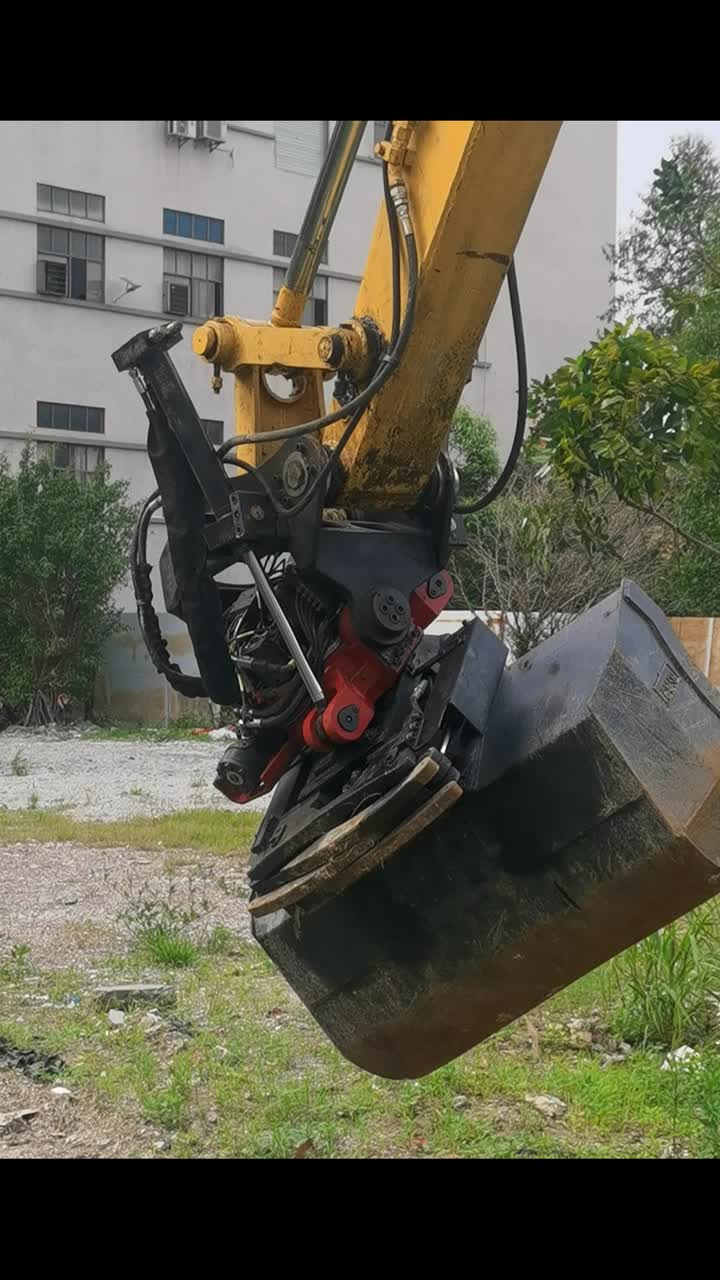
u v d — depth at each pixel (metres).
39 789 17.25
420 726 3.77
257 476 4.15
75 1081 5.84
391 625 3.97
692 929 6.51
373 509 4.27
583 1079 5.71
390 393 4.02
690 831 3.43
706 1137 5.10
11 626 27.16
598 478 7.20
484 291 3.90
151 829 13.17
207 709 27.44
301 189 33.44
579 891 3.56
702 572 20.00
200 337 4.49
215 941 8.33
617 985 6.74
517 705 3.81
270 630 4.21
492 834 3.64
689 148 34.66
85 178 30.72
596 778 3.52
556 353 38.97
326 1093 5.70
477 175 3.72
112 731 26.38
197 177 32.00
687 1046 6.16
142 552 4.59
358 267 30.80
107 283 31.06
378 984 3.89
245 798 4.32
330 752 4.09
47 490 26.72
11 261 29.98
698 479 7.78
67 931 8.88
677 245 36.22
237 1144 5.17
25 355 30.14
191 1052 6.23
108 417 31.12
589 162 39.56
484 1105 5.61
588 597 19.53
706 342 11.53
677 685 3.83
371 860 3.52
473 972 3.72
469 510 4.34
